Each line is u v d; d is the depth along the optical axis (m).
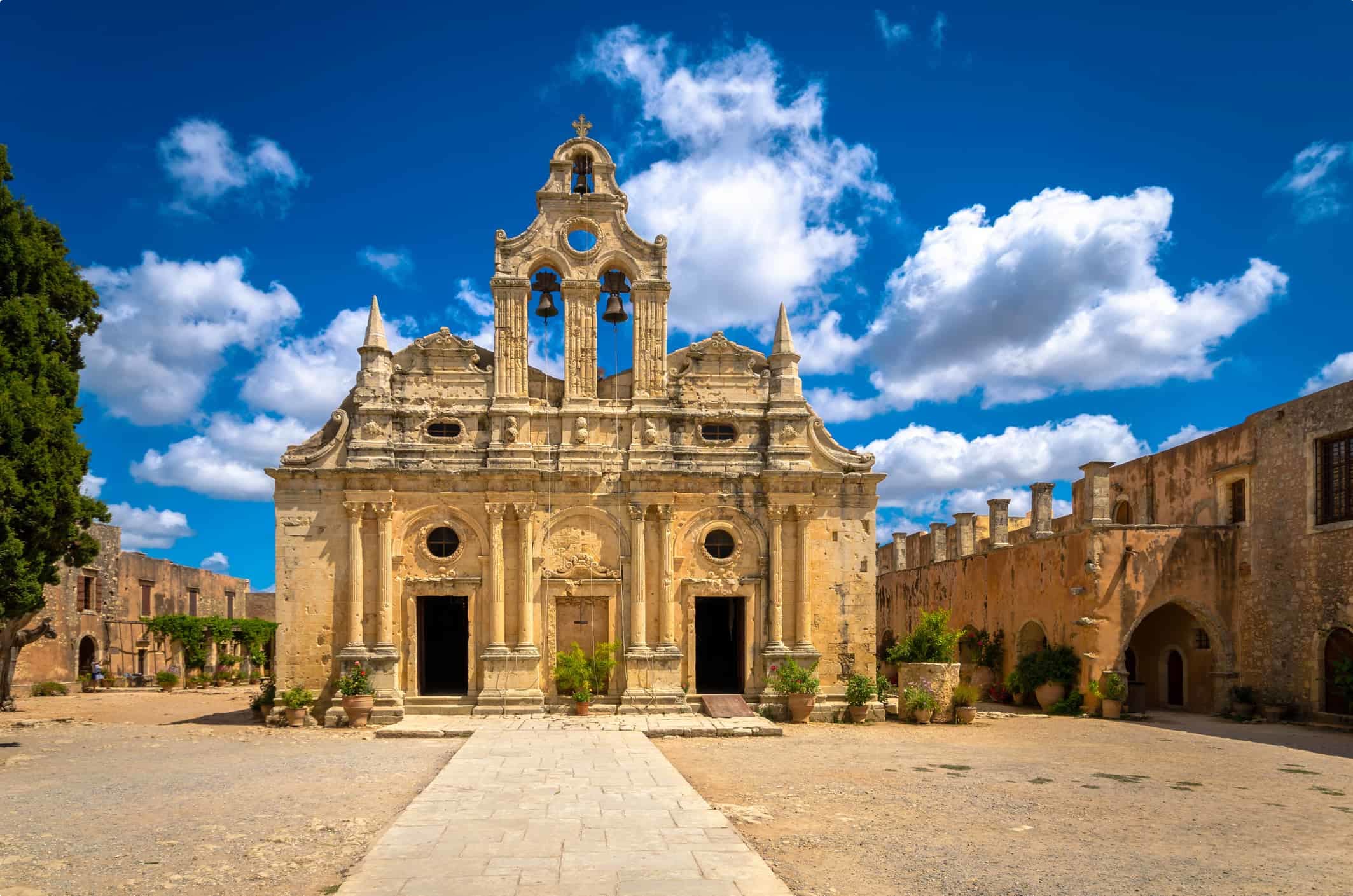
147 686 53.41
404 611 29.62
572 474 30.19
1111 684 31.53
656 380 31.27
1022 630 37.78
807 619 30.39
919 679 29.92
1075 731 28.11
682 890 11.04
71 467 24.80
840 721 29.88
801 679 29.38
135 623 54.62
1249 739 26.44
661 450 30.80
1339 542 29.33
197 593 65.00
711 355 31.92
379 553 29.39
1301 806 17.25
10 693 37.31
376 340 30.58
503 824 14.28
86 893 11.66
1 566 22.64
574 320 31.25
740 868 11.95
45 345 25.72
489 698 29.08
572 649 29.31
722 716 28.66
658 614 30.22
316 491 29.62
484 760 20.44
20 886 11.86
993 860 13.25
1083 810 16.64
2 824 15.36
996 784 19.09
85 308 27.38
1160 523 39.09
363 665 28.80
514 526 30.16
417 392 30.83
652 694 29.53
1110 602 32.69
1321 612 29.95
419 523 29.98
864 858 13.30
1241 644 33.25
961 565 44.19
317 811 16.23
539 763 20.00
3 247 24.91
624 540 30.39
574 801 15.95
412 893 10.90
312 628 29.20
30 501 23.48
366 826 15.04
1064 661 33.34
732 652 39.41
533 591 29.86
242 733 27.33
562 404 30.98
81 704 39.31
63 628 46.97
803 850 13.70
